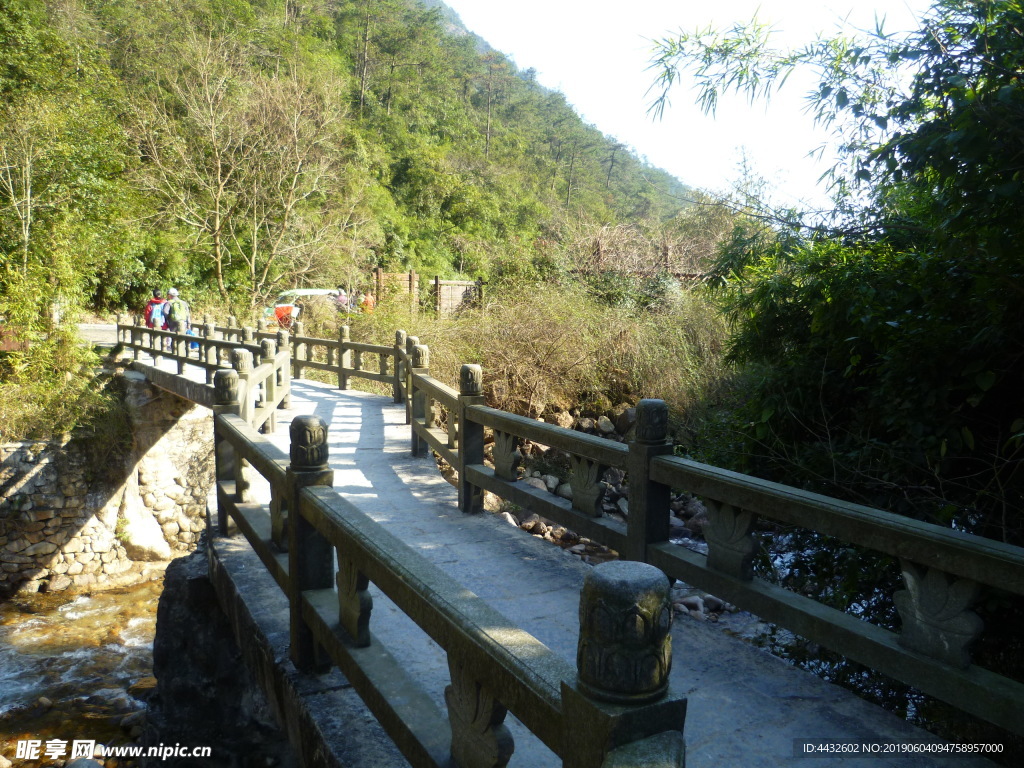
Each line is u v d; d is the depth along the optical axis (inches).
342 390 538.9
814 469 190.5
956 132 111.9
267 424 368.2
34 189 628.4
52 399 544.4
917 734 112.0
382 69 2203.5
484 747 74.8
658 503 152.3
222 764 212.7
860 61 142.6
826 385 195.9
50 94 679.7
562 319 568.1
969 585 97.1
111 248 711.1
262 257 992.9
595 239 671.1
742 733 112.3
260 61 1279.5
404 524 224.2
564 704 58.6
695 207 676.1
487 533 216.1
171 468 584.1
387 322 650.2
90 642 440.5
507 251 702.5
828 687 127.3
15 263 590.6
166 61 1029.2
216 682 211.3
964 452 159.2
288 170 978.1
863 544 108.7
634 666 53.9
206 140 944.3
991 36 118.0
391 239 1332.4
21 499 520.7
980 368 142.6
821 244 185.9
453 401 245.4
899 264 161.2
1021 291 124.6
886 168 141.0
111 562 552.4
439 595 83.5
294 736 126.6
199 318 877.2
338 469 299.0
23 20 727.1
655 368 533.0
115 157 710.5
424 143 1833.2
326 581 134.7
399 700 95.9
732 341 233.3
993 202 113.7
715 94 165.5
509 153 2497.5
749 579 133.2
